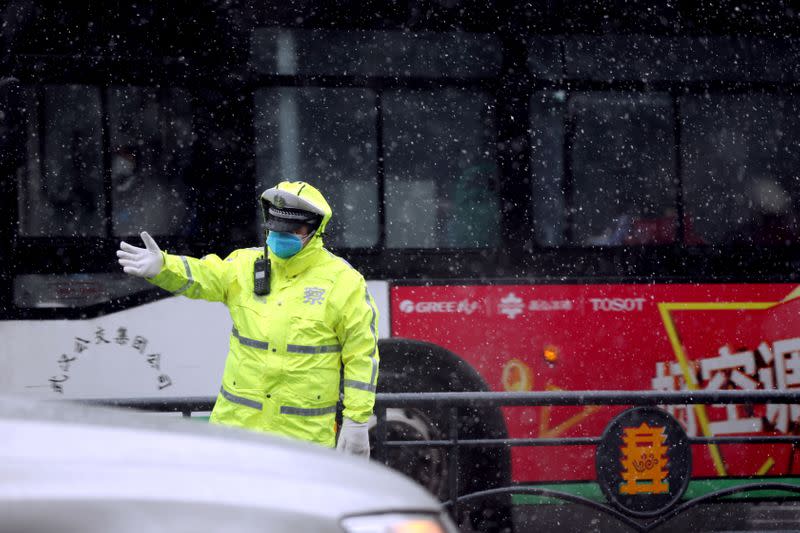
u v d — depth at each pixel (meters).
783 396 16.83
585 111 21.59
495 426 20.66
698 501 17.33
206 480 5.86
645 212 21.52
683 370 21.19
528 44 21.52
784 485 17.45
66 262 19.77
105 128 20.22
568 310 21.02
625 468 17.33
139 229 20.08
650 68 21.89
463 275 20.83
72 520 5.47
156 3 20.59
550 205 21.25
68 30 20.27
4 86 19.81
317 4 20.97
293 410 13.54
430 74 21.16
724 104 22.08
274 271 13.94
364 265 20.62
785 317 21.70
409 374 20.66
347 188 20.72
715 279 21.58
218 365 19.77
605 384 20.92
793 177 22.11
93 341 19.62
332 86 20.86
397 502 6.31
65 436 5.89
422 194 20.91
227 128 20.53
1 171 19.77
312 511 5.94
